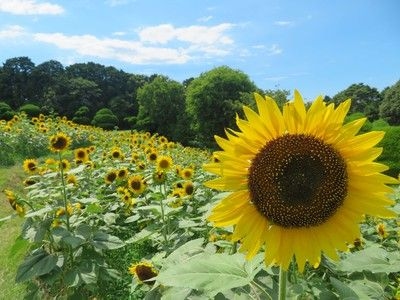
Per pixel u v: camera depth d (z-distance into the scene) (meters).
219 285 0.42
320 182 0.46
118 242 1.23
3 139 4.22
